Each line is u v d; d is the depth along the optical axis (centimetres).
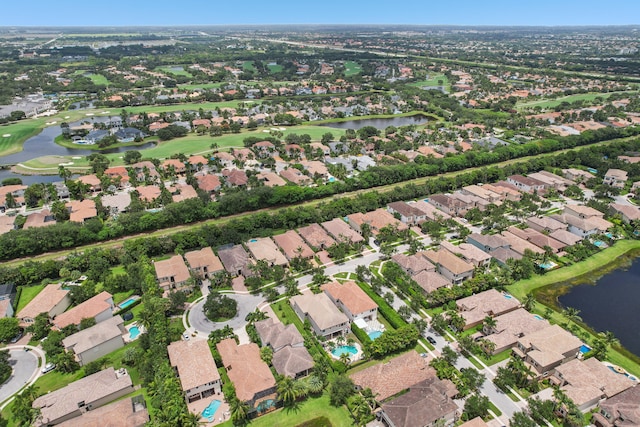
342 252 15462
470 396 9594
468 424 8619
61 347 11175
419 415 8669
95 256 14900
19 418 8800
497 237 15862
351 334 11962
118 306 13150
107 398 9625
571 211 18738
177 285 13688
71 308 12975
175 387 9325
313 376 10044
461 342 11062
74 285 13975
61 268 14625
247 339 11594
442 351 10875
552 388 9906
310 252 15712
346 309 12438
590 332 12075
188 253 15225
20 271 14238
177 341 11175
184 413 8788
